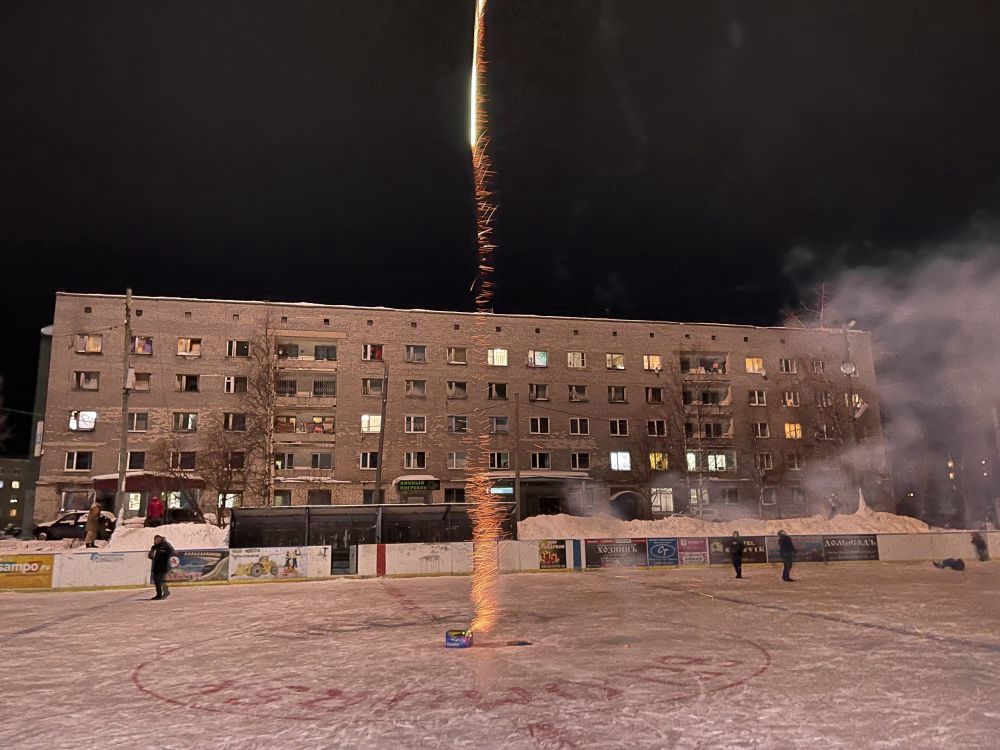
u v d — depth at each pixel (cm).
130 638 1472
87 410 5272
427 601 2061
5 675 1120
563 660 1177
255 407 5400
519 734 764
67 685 1047
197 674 1113
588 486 5716
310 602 2067
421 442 5728
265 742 757
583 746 721
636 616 1697
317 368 5688
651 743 728
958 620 1595
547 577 2781
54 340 5306
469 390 5894
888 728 775
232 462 5056
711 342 6431
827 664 1129
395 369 5806
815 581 2538
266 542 3030
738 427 6316
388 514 3100
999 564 3234
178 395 5406
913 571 2938
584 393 6125
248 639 1443
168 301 5506
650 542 3102
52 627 1638
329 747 734
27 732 809
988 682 998
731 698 913
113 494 4934
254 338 5591
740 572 2705
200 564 2600
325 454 5631
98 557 2514
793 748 711
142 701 945
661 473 6078
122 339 5403
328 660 1210
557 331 6172
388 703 909
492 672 1088
